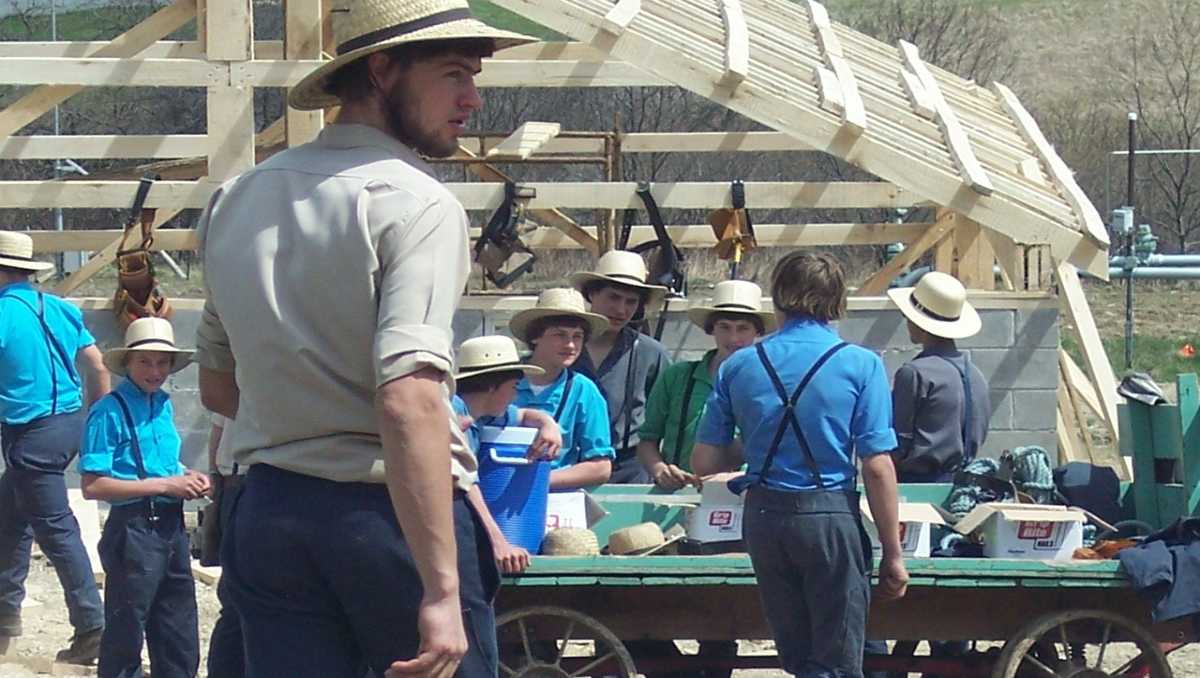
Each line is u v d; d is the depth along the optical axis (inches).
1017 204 568.7
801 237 746.2
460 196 601.0
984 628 380.8
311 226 195.6
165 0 1914.4
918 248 741.9
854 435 331.3
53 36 1391.5
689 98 1672.0
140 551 395.9
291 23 589.9
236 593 205.2
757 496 334.3
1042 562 363.3
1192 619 370.3
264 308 197.0
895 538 333.1
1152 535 373.4
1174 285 1577.3
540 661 375.9
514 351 360.5
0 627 462.6
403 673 189.5
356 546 196.7
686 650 499.8
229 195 205.6
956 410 417.7
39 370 452.8
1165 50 2210.9
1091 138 1878.7
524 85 633.0
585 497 386.6
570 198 607.2
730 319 431.8
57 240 685.9
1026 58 2214.6
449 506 189.6
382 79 203.3
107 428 397.1
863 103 625.0
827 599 329.1
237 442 206.2
